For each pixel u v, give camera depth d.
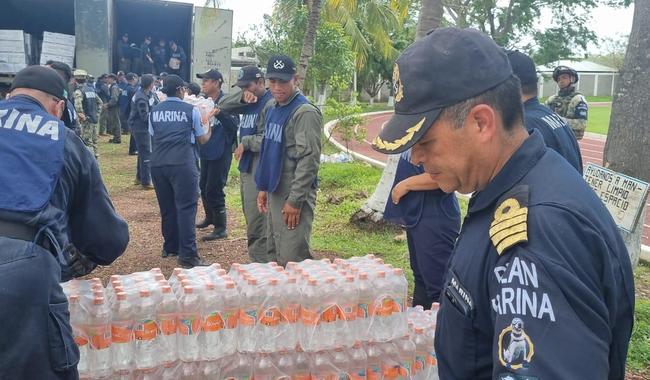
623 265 1.28
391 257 6.14
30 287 2.12
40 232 2.19
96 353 2.46
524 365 1.10
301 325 2.67
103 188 2.64
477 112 1.28
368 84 41.75
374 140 1.38
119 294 2.49
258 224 5.42
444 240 3.66
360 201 8.70
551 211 1.20
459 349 1.35
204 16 13.16
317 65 18.59
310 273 2.77
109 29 13.73
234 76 17.20
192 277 2.73
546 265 1.14
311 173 4.37
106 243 2.65
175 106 5.72
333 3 13.59
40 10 15.25
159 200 6.08
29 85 2.51
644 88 4.76
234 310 2.62
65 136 2.43
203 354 2.56
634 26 4.82
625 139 4.86
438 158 1.34
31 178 2.24
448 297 1.39
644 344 4.07
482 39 1.32
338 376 2.69
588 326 1.12
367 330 2.73
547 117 3.11
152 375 2.53
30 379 2.11
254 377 2.64
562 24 31.59
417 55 1.33
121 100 14.52
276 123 4.53
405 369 2.83
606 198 4.09
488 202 1.33
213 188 6.87
